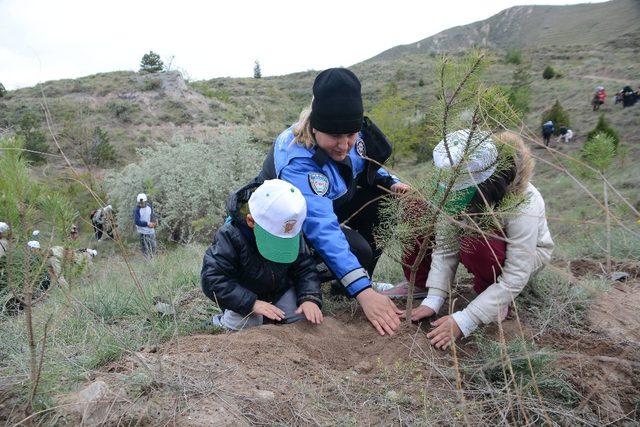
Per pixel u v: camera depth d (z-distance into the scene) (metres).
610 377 2.48
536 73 43.25
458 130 2.35
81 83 37.84
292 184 2.78
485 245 2.57
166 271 4.53
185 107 35.44
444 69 2.23
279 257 2.64
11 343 2.63
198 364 2.28
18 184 1.97
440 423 2.08
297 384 2.23
